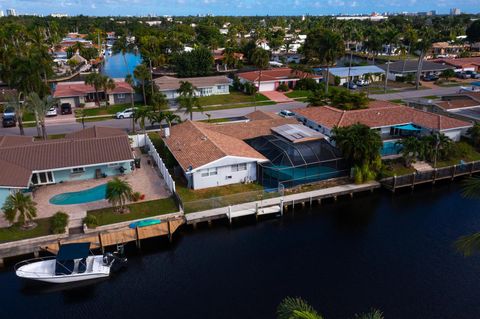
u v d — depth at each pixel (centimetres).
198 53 12606
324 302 3195
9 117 7575
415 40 13300
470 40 18762
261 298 3238
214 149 5078
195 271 3606
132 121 7706
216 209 4450
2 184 4284
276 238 4138
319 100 7900
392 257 3791
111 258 3656
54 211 4344
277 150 5178
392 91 10731
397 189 5166
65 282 3447
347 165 5231
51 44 17062
